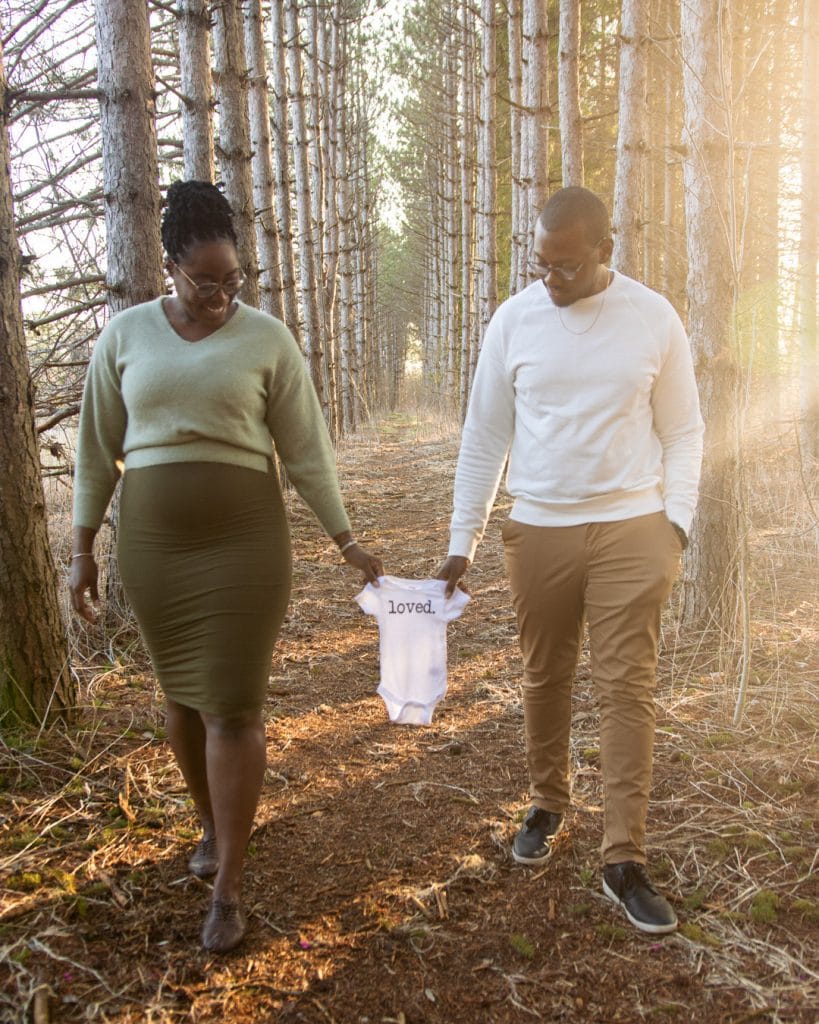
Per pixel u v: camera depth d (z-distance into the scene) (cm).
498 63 1588
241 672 221
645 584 228
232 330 226
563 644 250
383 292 4019
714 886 246
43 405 542
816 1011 199
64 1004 200
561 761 261
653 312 234
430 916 235
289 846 270
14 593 328
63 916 231
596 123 1364
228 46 674
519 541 245
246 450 226
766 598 520
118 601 473
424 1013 200
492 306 1302
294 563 683
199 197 212
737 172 579
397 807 295
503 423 259
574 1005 203
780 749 328
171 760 323
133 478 226
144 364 221
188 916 233
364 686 420
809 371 827
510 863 260
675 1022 198
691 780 307
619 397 231
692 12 424
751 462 716
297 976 211
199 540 222
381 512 936
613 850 234
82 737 337
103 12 434
